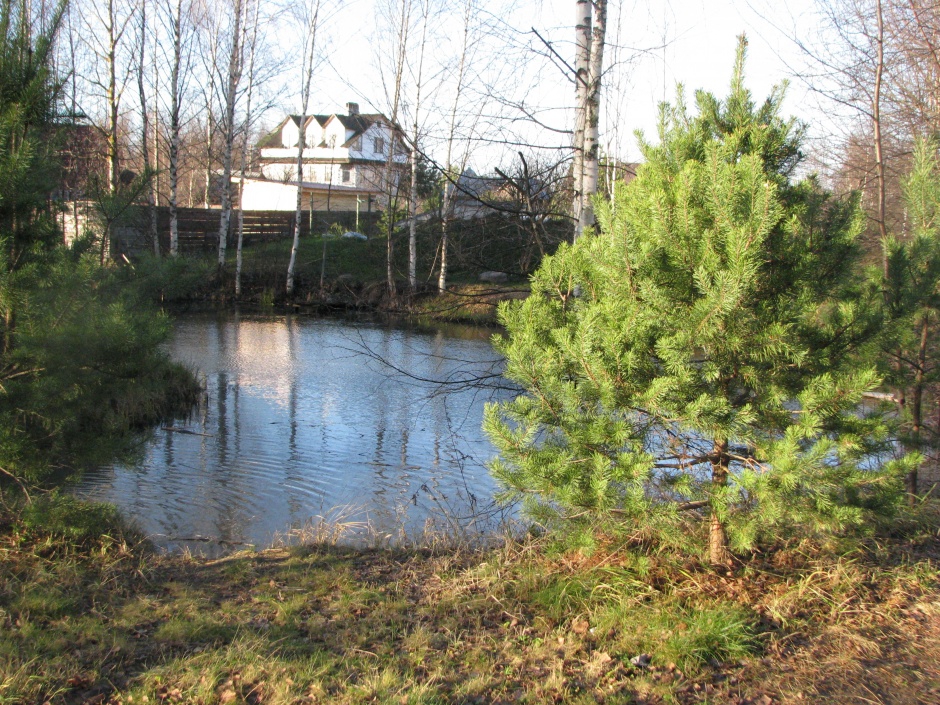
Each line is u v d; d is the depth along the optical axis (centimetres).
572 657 466
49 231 668
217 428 1292
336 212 4119
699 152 568
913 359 741
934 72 946
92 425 706
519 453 529
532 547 648
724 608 495
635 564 566
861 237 698
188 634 488
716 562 569
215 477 1023
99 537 670
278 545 754
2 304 616
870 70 898
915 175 784
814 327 555
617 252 517
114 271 977
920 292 678
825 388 493
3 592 529
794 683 429
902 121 968
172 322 823
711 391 527
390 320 2616
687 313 507
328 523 813
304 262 3319
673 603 517
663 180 560
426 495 947
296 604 549
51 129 704
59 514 654
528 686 432
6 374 643
